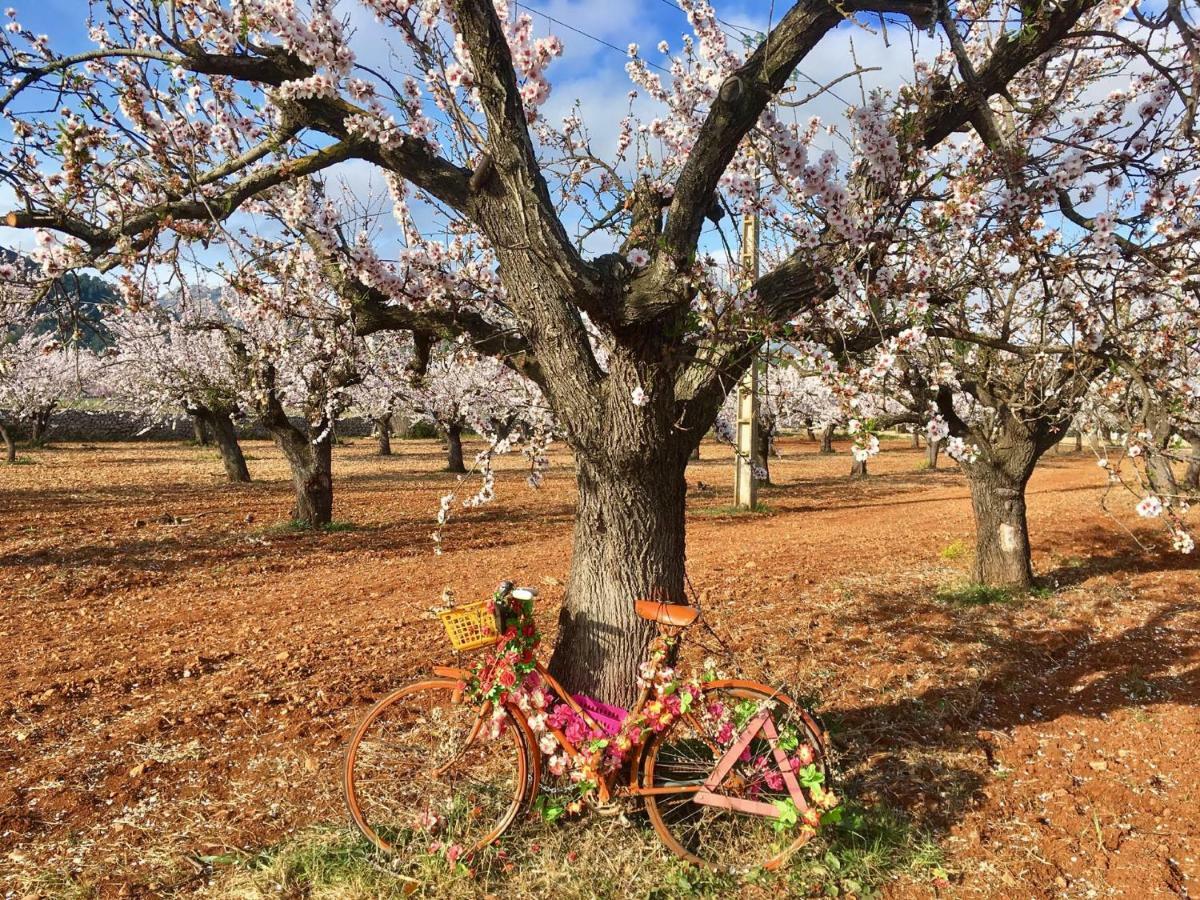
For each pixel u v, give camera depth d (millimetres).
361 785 3598
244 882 2883
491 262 4555
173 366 16266
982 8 2941
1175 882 2924
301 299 4957
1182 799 3539
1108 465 3619
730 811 3193
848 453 38062
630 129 5051
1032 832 3281
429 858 2934
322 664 5605
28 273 2932
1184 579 8125
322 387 12336
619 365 3129
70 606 8086
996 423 7691
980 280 3453
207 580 9453
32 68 2836
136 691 5223
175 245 3152
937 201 3316
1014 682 5016
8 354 21203
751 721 2955
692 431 3373
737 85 2775
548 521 14789
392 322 4031
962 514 13836
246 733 4348
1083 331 3402
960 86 2967
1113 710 4578
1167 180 3098
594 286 2701
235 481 20344
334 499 17312
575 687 3395
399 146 3033
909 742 4098
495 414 15555
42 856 3119
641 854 2998
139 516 13938
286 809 3455
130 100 3117
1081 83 3902
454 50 3105
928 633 6105
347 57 2785
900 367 4664
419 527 13695
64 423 34750
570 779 3168
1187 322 3408
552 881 2852
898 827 3229
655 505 3354
